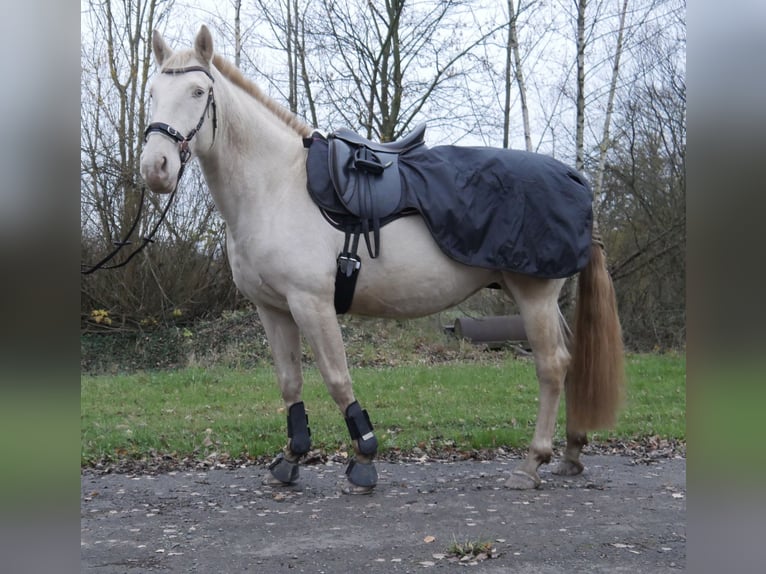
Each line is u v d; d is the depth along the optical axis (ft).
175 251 40.75
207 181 11.85
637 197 44.45
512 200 12.09
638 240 44.80
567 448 13.79
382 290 12.03
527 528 10.36
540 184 12.21
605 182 45.14
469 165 12.33
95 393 26.03
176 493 12.63
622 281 45.16
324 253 11.49
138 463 15.26
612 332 12.83
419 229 12.02
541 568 8.75
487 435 17.16
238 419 20.16
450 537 9.96
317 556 9.25
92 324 39.99
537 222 12.07
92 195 39.34
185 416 21.12
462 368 31.32
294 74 45.29
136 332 40.01
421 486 12.98
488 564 8.89
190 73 10.98
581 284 12.98
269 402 23.65
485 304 46.75
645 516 10.99
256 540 9.93
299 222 11.47
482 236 11.96
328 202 11.57
